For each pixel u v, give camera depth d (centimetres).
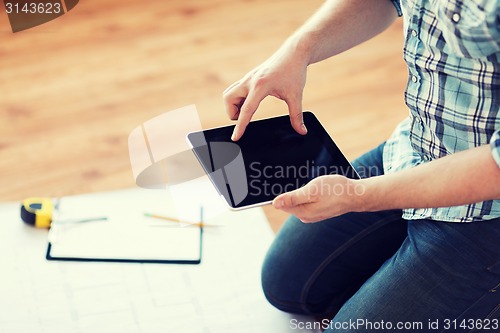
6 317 149
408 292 127
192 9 261
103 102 218
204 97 223
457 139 123
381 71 236
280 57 137
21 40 241
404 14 125
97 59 236
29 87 222
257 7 264
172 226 171
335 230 148
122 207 175
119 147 201
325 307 156
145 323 150
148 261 162
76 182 189
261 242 170
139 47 242
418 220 132
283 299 153
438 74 120
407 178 113
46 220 168
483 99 116
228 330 150
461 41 112
